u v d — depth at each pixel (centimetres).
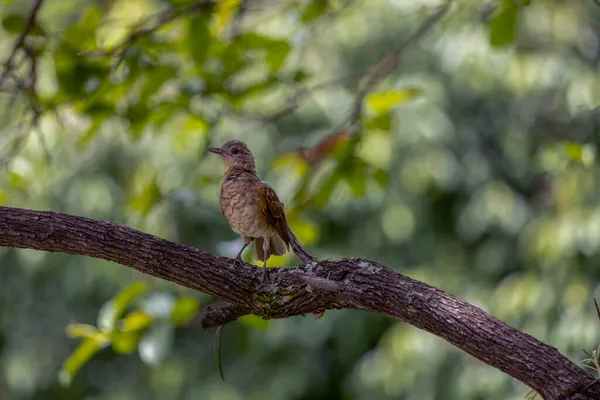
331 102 1589
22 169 1028
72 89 891
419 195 1647
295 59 1512
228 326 1777
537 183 1661
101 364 1798
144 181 1466
